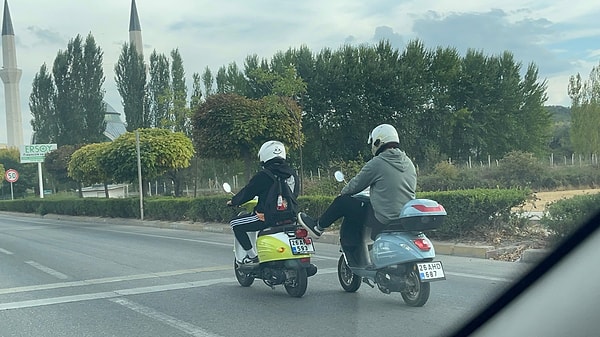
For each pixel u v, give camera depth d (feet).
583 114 143.64
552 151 166.91
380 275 22.49
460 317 20.16
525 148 151.64
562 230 29.68
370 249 23.80
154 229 64.64
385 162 22.49
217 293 26.13
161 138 83.56
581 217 29.17
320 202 48.62
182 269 33.19
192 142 95.04
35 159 151.64
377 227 22.71
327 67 136.15
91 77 161.58
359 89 135.85
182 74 158.92
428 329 19.10
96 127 161.68
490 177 87.66
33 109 166.91
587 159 135.13
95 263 36.76
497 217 36.78
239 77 152.87
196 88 161.89
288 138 83.20
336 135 138.00
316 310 22.25
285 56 141.49
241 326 20.45
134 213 78.59
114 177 83.71
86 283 29.73
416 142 140.26
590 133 142.31
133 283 29.22
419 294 21.71
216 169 138.51
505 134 148.05
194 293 26.27
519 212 37.65
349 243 23.89
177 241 49.11
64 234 60.80
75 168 106.93
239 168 136.56
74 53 161.68
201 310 22.99
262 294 25.67
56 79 161.17
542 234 36.50
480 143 144.15
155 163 82.02
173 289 27.35
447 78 142.92
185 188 131.95
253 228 25.86
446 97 142.51
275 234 24.81
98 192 166.40
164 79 157.38
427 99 141.08
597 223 28.81
